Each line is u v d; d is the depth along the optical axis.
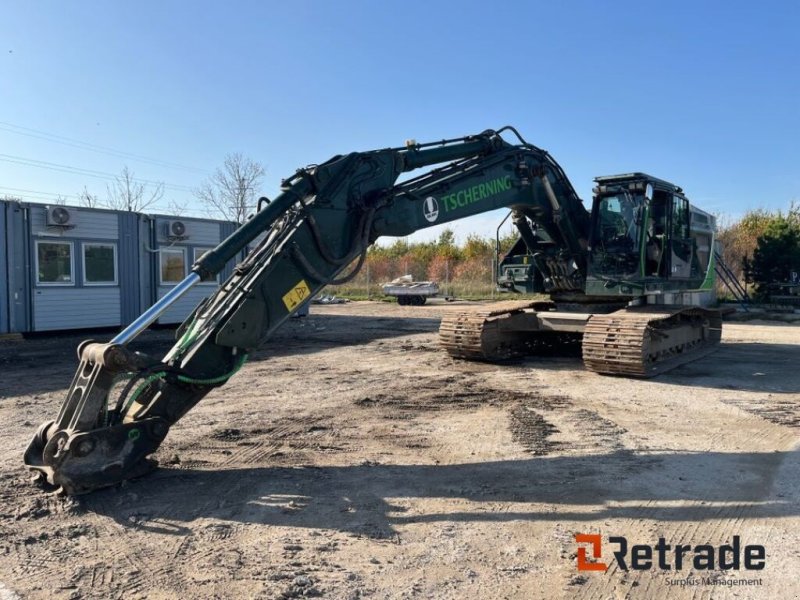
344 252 6.68
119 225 17.73
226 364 5.72
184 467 5.80
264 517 4.71
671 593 3.64
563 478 5.51
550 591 3.66
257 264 6.07
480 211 8.88
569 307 11.68
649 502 4.96
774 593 3.63
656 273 10.99
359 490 5.25
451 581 3.76
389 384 9.73
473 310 11.88
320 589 3.67
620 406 8.17
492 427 7.19
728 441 6.62
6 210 15.47
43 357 12.95
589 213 11.09
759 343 14.75
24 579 3.79
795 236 27.69
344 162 6.73
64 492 4.98
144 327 5.19
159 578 3.80
